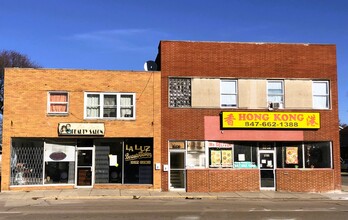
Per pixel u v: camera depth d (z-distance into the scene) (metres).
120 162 23.38
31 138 22.78
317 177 23.78
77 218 13.08
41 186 22.59
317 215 14.27
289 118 23.97
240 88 23.95
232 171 23.47
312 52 24.62
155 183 23.08
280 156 24.08
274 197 21.17
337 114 24.45
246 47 24.25
